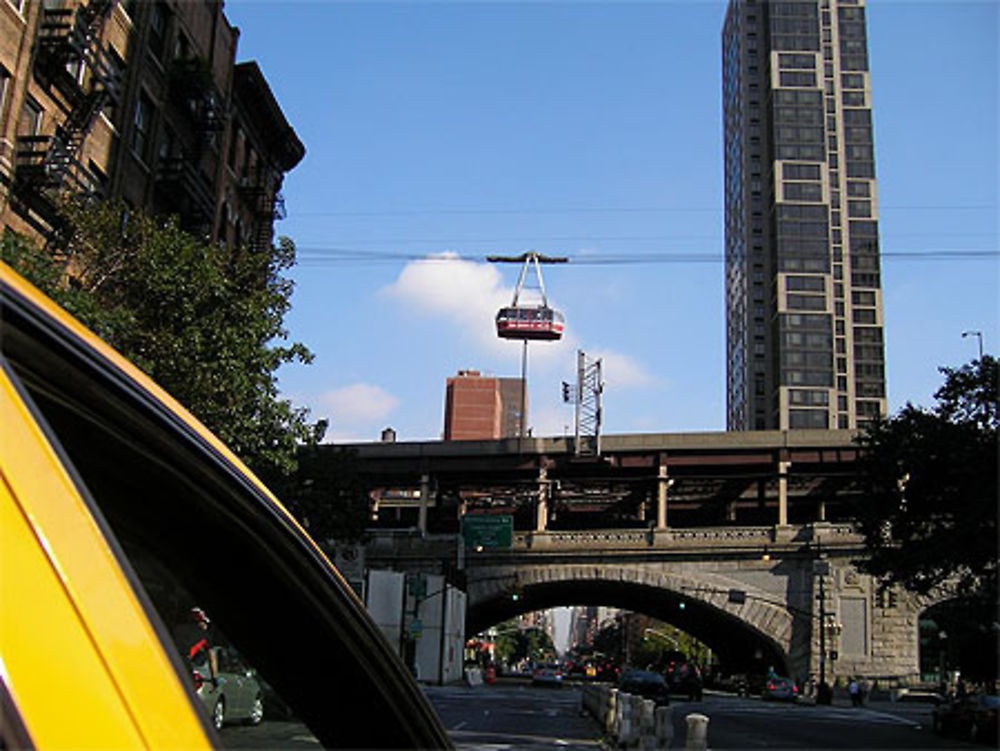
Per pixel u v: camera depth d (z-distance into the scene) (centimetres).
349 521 3669
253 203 3906
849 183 14588
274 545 161
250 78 3781
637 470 6531
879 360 13900
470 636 9000
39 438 111
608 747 1889
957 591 3344
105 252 1897
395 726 181
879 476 2950
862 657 5712
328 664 173
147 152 2975
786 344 13550
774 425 13600
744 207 14712
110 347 140
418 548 6262
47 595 103
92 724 102
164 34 3098
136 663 111
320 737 175
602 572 6178
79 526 111
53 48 2356
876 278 14200
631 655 16575
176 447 142
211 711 140
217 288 1880
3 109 2212
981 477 2725
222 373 1866
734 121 15875
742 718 3309
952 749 2383
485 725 2434
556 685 6531
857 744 2323
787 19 14812
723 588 6016
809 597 5884
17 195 2227
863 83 14950
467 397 19088
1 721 93
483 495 7119
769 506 7744
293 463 2064
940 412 2877
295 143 4319
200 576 157
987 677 5178
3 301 113
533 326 8675
